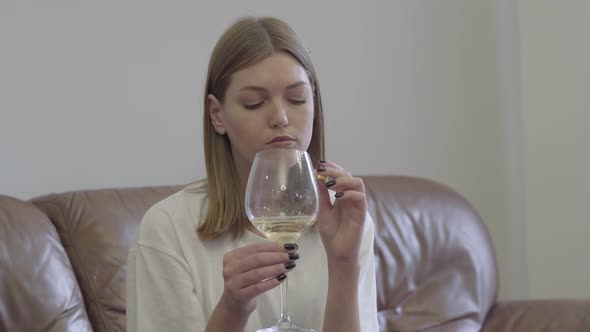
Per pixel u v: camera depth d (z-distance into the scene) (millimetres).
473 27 3213
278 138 1249
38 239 1927
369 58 3062
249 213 1104
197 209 1420
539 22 3037
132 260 1390
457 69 3211
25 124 2408
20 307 1828
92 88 2518
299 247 1397
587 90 2920
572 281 2969
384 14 3098
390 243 2395
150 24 2621
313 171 1186
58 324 1855
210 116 1383
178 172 2660
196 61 2699
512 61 3168
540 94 3043
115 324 1936
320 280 1376
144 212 2115
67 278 1930
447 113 3195
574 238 2963
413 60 3146
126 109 2570
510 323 2369
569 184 2975
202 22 2715
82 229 2018
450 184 3195
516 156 3160
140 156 2590
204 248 1379
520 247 3152
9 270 1841
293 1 2912
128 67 2578
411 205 2494
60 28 2475
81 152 2492
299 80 1258
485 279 2490
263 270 1065
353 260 1245
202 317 1320
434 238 2469
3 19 2389
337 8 3006
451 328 2350
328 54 2980
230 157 1400
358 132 3031
